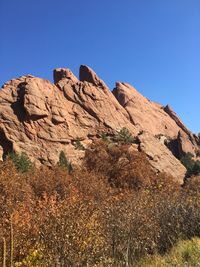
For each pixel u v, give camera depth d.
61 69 111.00
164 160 67.62
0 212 11.06
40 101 73.25
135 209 9.85
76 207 8.52
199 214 10.36
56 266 6.91
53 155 67.19
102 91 91.81
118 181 27.14
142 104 113.44
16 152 65.12
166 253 8.48
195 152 95.31
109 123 81.25
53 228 7.52
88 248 7.39
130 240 8.55
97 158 31.34
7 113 70.56
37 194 19.58
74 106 81.69
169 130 110.38
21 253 7.25
